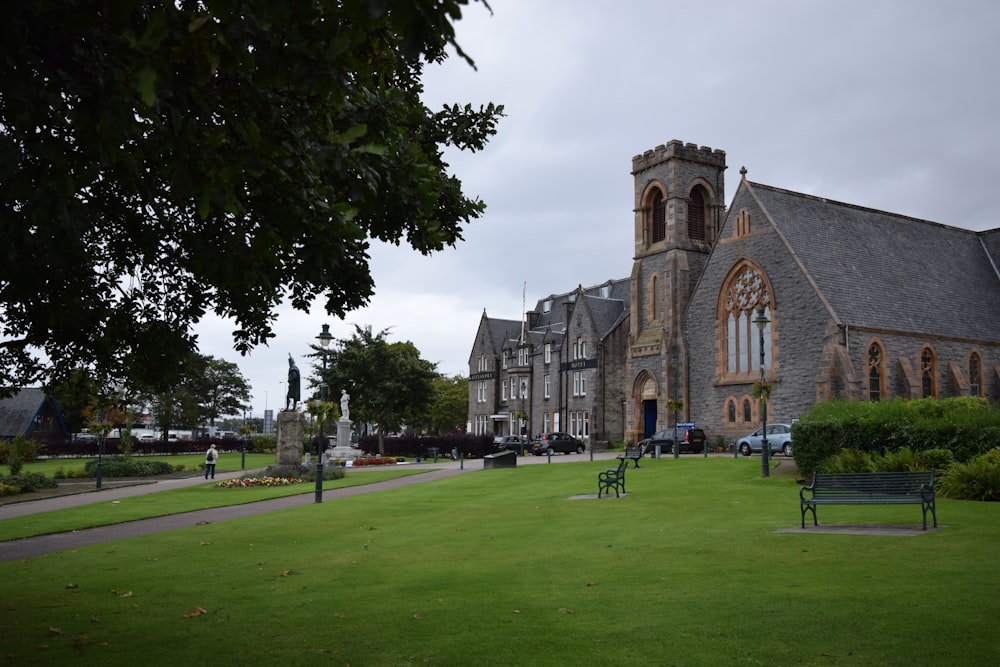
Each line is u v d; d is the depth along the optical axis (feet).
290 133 21.53
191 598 34.83
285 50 16.30
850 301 154.20
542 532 52.85
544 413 248.32
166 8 16.03
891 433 78.59
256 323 33.30
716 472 99.40
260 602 33.42
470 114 35.09
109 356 32.96
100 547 53.31
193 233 26.13
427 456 201.16
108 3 12.77
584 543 47.01
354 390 211.41
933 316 165.58
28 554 51.26
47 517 75.25
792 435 85.61
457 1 11.88
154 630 28.99
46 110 17.58
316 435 207.82
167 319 33.19
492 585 35.04
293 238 22.70
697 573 35.81
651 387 194.59
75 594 36.40
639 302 201.46
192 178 17.44
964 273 186.91
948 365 161.99
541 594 32.71
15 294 25.71
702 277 180.45
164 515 75.51
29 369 33.35
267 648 26.00
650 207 202.90
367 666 23.62
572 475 105.91
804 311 153.48
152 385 34.37
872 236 177.06
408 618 29.35
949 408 80.12
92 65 18.72
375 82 24.97
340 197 25.22
